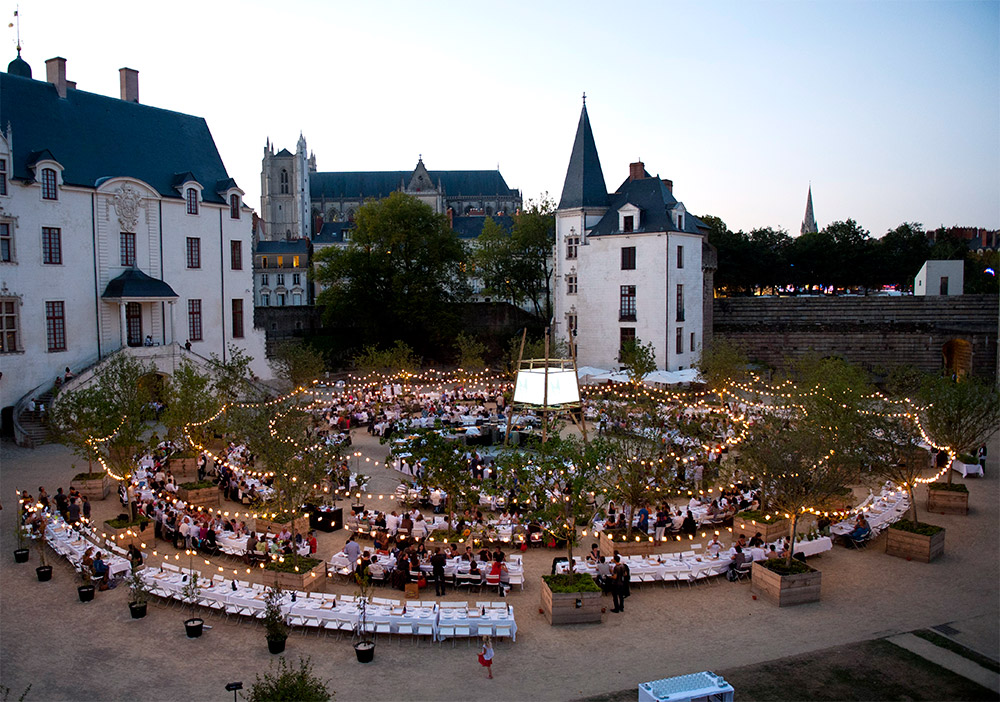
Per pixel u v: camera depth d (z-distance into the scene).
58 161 53.12
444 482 26.88
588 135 71.31
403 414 50.50
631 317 67.12
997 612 22.31
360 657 19.25
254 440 29.86
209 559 27.11
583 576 23.14
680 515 29.77
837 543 28.92
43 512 28.33
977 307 77.31
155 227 59.25
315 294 124.62
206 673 18.56
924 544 26.73
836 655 19.56
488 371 73.06
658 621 22.00
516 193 170.50
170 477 35.19
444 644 20.42
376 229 78.06
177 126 66.25
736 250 100.75
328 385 68.31
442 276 82.62
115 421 29.55
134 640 20.45
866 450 29.45
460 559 24.94
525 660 19.47
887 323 78.25
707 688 15.44
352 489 33.44
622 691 17.77
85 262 54.41
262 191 174.12
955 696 17.31
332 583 25.05
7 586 24.23
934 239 128.12
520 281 86.00
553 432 34.47
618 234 67.12
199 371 56.38
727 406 47.75
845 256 102.25
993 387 36.56
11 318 50.22
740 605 23.17
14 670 18.61
